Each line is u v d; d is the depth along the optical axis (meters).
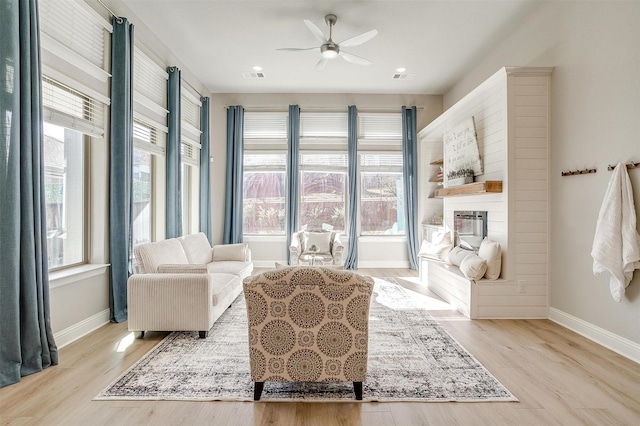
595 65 2.81
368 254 6.30
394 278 5.33
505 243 3.44
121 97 3.24
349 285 1.81
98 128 3.09
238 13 3.67
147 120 3.92
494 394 1.99
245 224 6.35
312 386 2.08
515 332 3.03
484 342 2.79
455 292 3.77
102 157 3.18
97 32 3.08
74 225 3.04
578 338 2.88
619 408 1.86
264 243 6.26
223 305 3.25
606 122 2.71
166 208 4.42
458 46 4.39
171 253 3.49
